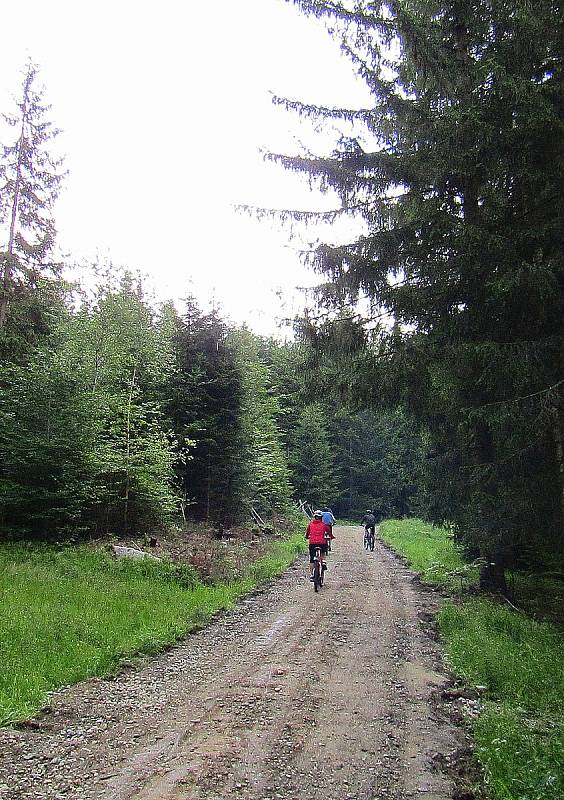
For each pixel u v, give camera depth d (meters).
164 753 4.97
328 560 21.16
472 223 9.55
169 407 25.08
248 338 33.09
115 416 19.59
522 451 9.87
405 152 11.20
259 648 8.71
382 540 30.67
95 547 15.91
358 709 6.07
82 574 12.91
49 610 9.62
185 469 25.36
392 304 11.01
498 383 9.63
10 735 5.30
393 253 11.02
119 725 5.61
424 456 16.42
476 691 6.61
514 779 4.33
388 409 12.18
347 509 60.38
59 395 16.95
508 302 9.16
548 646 8.12
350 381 11.85
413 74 11.22
